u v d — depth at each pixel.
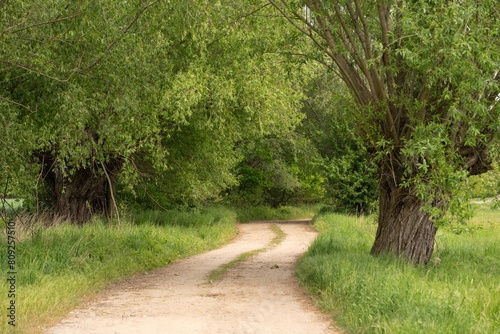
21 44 10.90
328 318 8.56
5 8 10.57
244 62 18.84
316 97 32.72
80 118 11.64
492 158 12.05
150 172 24.20
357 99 13.92
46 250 13.12
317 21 14.26
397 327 6.82
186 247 20.11
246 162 43.19
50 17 10.79
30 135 12.29
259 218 45.31
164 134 22.11
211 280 12.95
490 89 10.90
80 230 17.50
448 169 11.19
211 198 39.75
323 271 11.28
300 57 16.33
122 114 12.92
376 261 12.48
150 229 20.06
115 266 13.91
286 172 43.66
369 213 33.38
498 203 11.89
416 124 12.32
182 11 15.19
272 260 17.59
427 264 13.87
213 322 8.23
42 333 7.63
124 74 12.36
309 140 35.81
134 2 12.78
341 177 33.53
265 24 16.53
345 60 13.76
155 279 13.40
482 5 10.62
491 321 7.24
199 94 17.31
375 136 13.42
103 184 23.61
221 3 16.33
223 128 21.11
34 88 11.98
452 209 11.45
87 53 11.82
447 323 6.93
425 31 10.47
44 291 9.78
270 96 20.03
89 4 11.31
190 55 17.81
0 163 11.91
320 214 38.12
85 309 9.36
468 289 9.60
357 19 13.49
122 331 7.70
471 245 17.95
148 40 13.62
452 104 11.04
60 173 22.19
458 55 10.21
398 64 12.73
